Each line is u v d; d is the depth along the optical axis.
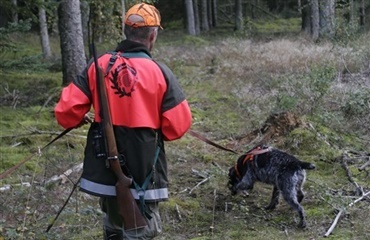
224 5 50.75
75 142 9.98
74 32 14.18
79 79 4.38
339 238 6.00
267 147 7.09
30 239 6.01
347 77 13.08
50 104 13.33
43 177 8.07
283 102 10.60
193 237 6.30
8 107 13.16
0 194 7.38
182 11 47.91
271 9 49.44
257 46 21.20
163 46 27.55
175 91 4.34
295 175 6.52
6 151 9.53
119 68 4.30
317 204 6.96
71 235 6.26
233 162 8.80
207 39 33.47
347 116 10.27
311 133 9.12
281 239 6.08
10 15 16.48
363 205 6.79
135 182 4.31
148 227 4.44
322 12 22.28
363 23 26.67
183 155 9.15
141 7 4.48
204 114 12.12
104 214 4.73
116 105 4.29
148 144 4.28
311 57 15.88
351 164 8.25
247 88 13.77
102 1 15.95
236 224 6.56
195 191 7.63
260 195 7.51
